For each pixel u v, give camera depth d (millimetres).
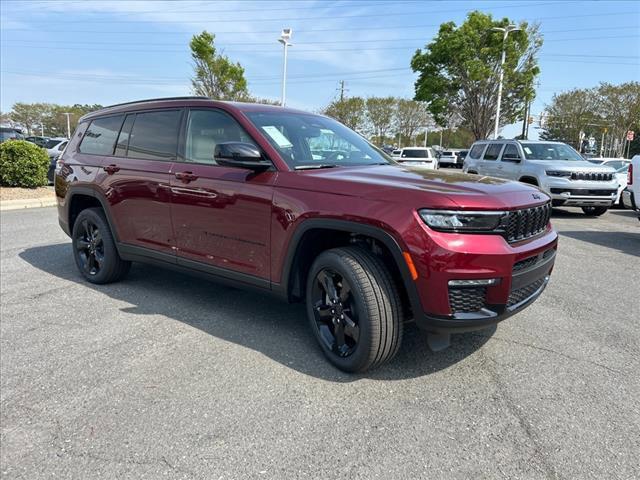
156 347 3541
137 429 2561
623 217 11305
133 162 4484
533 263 3094
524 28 29906
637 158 7805
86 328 3902
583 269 5980
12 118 81062
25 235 7934
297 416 2670
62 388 2979
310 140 3850
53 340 3674
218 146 3344
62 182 5305
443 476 2207
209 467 2268
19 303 4508
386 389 2965
